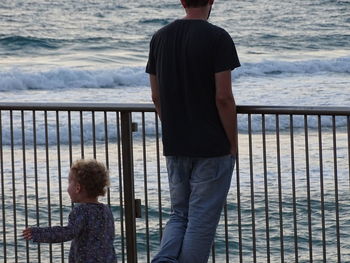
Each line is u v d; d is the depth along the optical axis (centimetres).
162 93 843
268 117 3039
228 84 809
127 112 952
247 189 2047
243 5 9469
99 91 4581
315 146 2612
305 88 4662
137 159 2281
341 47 7225
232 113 819
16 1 9294
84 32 7450
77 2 9381
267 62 5488
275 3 9538
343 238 1738
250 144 906
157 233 1730
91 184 783
